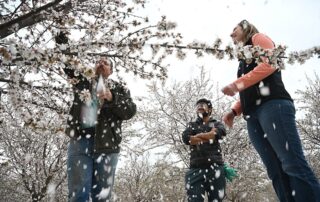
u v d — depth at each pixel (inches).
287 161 81.6
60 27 118.7
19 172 433.7
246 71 102.0
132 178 706.2
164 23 96.8
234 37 106.7
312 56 75.1
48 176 434.0
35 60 78.7
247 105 94.0
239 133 451.8
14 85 93.0
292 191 85.6
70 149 110.6
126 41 84.6
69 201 105.0
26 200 484.4
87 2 136.5
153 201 660.7
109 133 114.7
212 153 165.5
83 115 110.3
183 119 471.8
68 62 78.9
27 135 411.5
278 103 86.3
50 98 117.3
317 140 550.0
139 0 133.3
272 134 85.5
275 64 76.6
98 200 110.0
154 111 477.4
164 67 107.1
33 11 78.0
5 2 122.4
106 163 111.8
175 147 454.3
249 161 468.4
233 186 483.2
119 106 115.2
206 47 79.0
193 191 162.6
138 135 482.9
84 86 115.3
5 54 70.3
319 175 550.9
